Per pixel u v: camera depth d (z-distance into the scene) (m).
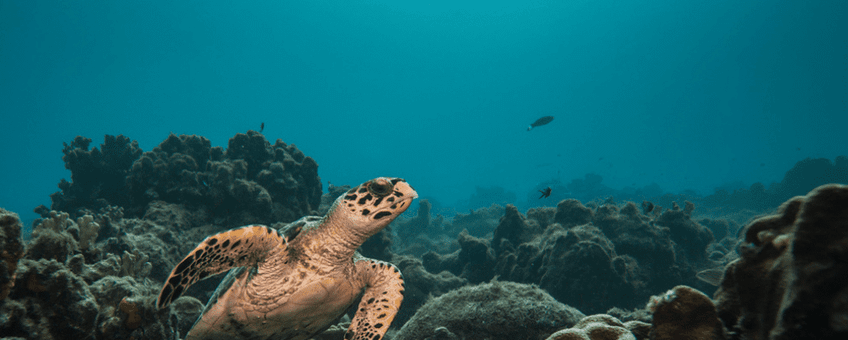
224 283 4.04
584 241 10.81
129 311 3.92
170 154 11.91
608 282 10.34
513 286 6.92
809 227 1.26
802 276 1.25
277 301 3.80
